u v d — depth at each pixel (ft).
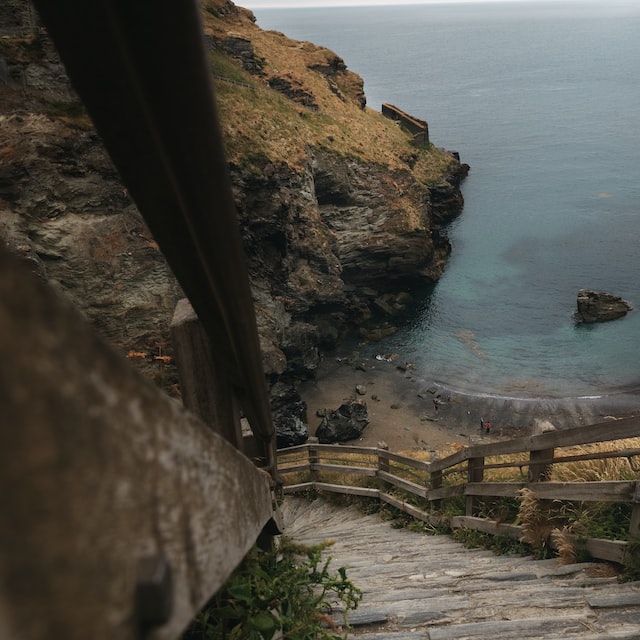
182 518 1.83
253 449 10.00
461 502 23.31
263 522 4.16
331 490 35.04
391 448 90.79
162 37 1.46
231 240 2.60
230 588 5.87
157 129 1.81
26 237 75.72
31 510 1.03
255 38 184.96
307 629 7.07
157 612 1.42
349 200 133.28
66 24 1.47
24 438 1.01
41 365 1.05
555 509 15.28
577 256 159.84
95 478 1.24
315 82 173.78
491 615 11.48
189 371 6.75
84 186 80.38
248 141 113.09
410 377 110.83
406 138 184.24
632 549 12.43
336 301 118.42
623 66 632.38
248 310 3.48
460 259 158.81
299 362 107.45
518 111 385.70
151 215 2.56
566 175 236.63
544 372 111.14
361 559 18.16
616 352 116.16
